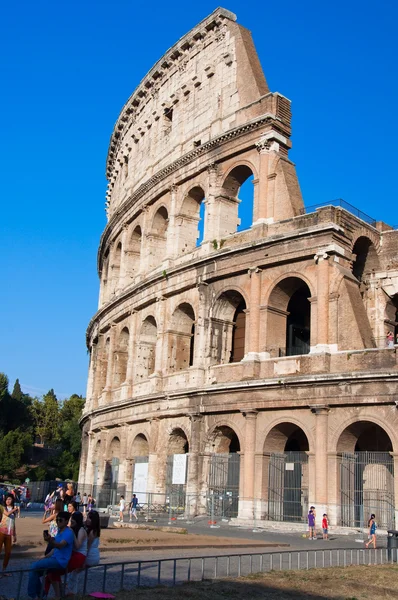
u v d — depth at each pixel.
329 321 52.62
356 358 50.28
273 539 43.34
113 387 77.31
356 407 49.53
